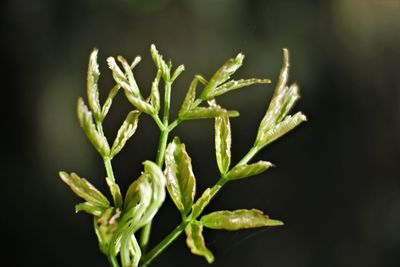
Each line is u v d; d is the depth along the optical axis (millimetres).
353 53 907
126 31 885
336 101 861
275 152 791
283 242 745
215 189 237
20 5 801
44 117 775
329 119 843
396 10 948
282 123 243
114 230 220
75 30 844
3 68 783
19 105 775
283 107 244
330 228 776
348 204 795
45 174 742
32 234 706
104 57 850
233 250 707
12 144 758
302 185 787
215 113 238
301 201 783
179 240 651
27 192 733
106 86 744
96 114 230
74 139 772
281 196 768
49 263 687
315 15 933
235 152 793
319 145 820
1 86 769
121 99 716
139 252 230
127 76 239
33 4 812
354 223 788
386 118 851
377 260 766
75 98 806
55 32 828
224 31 916
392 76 876
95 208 227
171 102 824
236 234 597
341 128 838
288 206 771
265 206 753
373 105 867
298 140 814
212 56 893
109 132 700
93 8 872
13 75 782
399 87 877
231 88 241
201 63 886
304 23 924
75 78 816
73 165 748
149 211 220
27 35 802
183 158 235
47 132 767
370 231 784
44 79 795
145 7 898
